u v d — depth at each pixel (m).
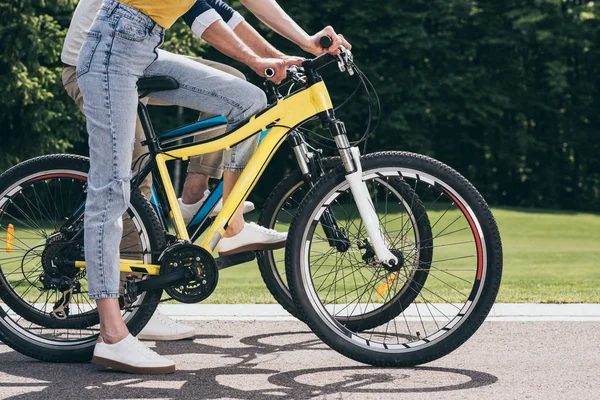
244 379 3.68
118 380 3.65
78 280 3.98
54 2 19.31
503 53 33.38
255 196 29.45
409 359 3.78
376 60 31.33
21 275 4.40
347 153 3.79
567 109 34.38
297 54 28.70
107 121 3.64
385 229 3.98
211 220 4.09
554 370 3.84
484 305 3.71
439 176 3.74
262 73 3.80
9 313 4.00
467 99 31.91
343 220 3.97
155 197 4.11
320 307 3.80
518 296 5.90
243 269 12.45
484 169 33.88
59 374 3.76
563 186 34.38
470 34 32.94
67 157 4.00
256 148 3.90
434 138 33.22
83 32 4.23
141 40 3.63
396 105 31.02
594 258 13.71
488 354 4.14
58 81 19.34
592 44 32.72
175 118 26.55
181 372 3.80
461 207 3.74
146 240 3.88
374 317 4.27
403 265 3.88
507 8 32.78
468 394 3.43
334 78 30.00
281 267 4.61
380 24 31.12
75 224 3.96
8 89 18.53
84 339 3.97
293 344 4.40
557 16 32.41
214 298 5.96
